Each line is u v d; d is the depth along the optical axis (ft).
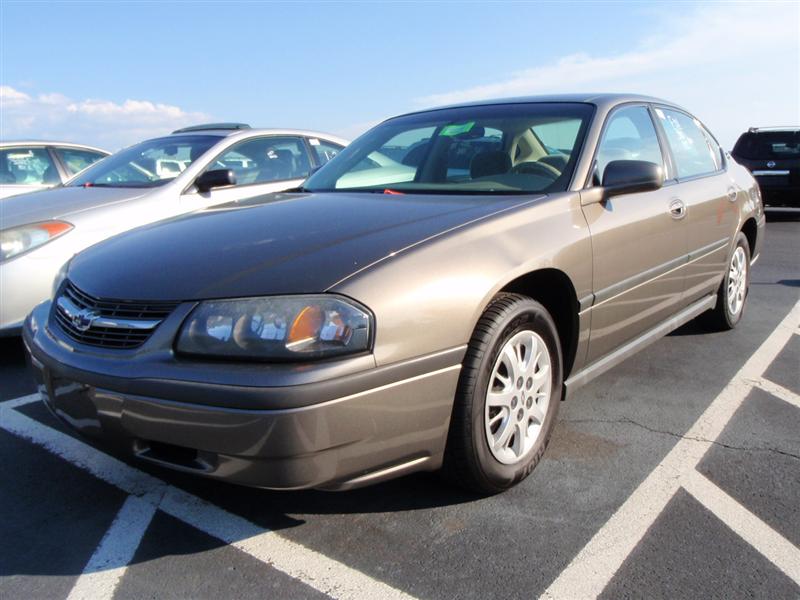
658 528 8.27
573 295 9.75
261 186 19.65
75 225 15.14
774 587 7.18
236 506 8.96
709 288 14.80
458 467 8.43
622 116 12.41
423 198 10.23
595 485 9.32
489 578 7.39
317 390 6.85
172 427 7.25
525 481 9.45
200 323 7.30
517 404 9.03
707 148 15.85
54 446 10.84
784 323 17.67
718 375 13.64
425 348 7.61
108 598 7.19
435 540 8.10
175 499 9.17
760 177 41.50
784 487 9.23
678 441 10.67
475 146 11.72
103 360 7.73
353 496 9.11
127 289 8.04
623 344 11.64
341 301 7.18
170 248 8.84
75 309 8.60
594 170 10.89
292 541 8.14
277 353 6.97
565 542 8.02
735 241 15.72
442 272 7.91
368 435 7.28
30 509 8.97
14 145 25.53
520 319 8.81
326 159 22.25
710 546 7.89
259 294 7.27
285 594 7.22
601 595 7.09
